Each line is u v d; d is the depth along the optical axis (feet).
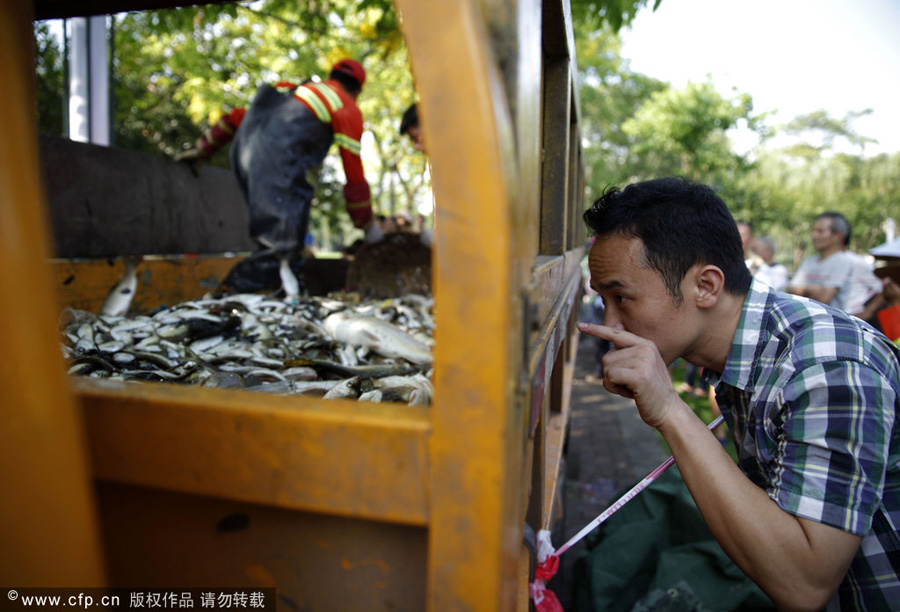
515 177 1.82
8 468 1.72
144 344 5.77
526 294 1.99
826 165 101.71
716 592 6.77
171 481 2.07
